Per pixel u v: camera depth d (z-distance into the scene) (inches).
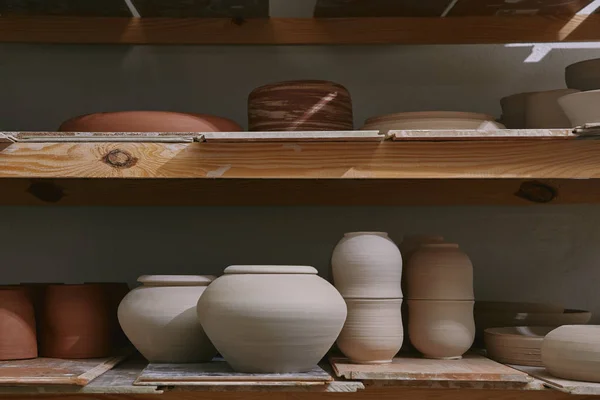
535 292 68.6
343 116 56.7
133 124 53.1
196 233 67.5
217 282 48.4
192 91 68.0
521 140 49.3
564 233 68.9
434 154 49.3
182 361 52.7
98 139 48.6
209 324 47.3
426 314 54.4
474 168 49.3
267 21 65.2
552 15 65.7
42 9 62.6
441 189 66.9
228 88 68.2
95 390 45.1
